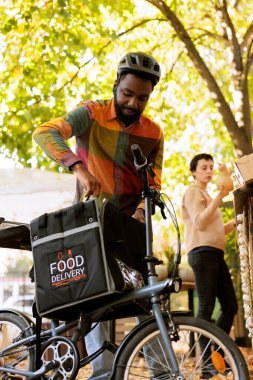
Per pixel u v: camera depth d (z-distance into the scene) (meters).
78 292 2.98
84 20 9.67
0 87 10.38
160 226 10.28
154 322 3.00
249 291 3.62
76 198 3.56
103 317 3.21
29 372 3.24
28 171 7.64
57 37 9.49
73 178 7.70
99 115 3.51
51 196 7.55
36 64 10.14
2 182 7.56
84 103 3.52
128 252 3.10
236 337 8.48
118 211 3.10
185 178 11.76
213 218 5.03
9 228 3.32
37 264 3.12
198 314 4.95
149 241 3.14
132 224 3.17
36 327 3.21
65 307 3.03
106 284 2.93
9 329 3.55
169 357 2.91
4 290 8.87
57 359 3.11
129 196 3.54
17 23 9.73
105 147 3.51
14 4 9.84
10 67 10.37
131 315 3.21
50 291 3.06
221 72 11.73
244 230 3.65
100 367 3.35
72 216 3.05
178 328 2.99
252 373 4.66
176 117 12.00
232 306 5.04
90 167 3.51
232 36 9.15
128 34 11.03
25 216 7.54
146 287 3.03
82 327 3.12
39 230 3.13
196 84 11.97
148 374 3.17
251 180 3.37
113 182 3.50
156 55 11.22
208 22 10.98
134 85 3.41
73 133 3.47
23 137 10.19
